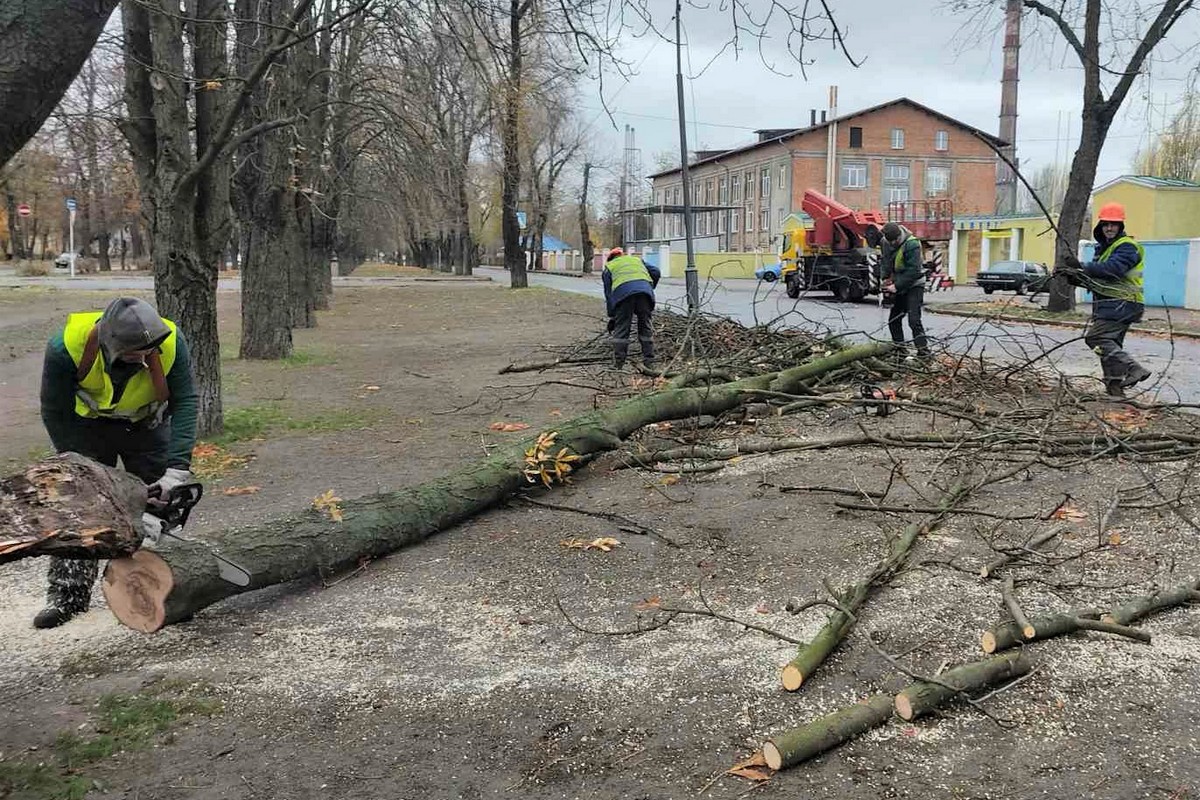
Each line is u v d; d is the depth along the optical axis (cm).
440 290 3594
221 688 359
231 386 1148
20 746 319
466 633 405
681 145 1883
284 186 1341
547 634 402
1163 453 639
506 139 1541
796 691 342
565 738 318
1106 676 345
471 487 553
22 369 1313
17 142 266
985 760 295
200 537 434
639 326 1084
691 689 348
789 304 2542
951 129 6631
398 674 368
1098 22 1742
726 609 420
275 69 1159
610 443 666
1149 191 2962
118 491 263
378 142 1617
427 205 1731
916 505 553
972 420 713
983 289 3325
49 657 390
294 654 388
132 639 406
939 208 4447
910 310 1024
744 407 791
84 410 398
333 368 1329
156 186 762
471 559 497
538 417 916
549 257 9131
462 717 334
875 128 6494
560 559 493
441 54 1091
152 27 712
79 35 264
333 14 1116
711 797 281
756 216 6994
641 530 531
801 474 650
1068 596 413
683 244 5969
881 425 789
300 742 320
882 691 340
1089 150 1808
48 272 4566
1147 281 2441
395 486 660
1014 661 344
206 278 801
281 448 791
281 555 439
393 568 487
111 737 323
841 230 2600
